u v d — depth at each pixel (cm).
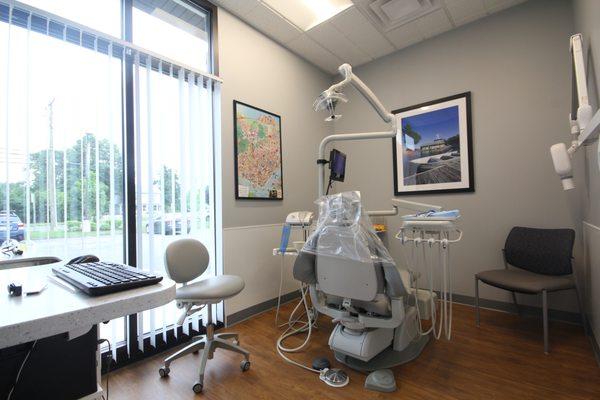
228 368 181
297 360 188
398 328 184
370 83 346
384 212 207
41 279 72
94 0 181
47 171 159
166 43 217
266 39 295
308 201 336
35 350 66
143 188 198
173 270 182
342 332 178
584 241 215
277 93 304
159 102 209
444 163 290
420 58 309
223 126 248
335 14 266
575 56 153
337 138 198
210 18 247
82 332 61
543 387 154
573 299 231
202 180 232
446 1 252
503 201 261
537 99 247
